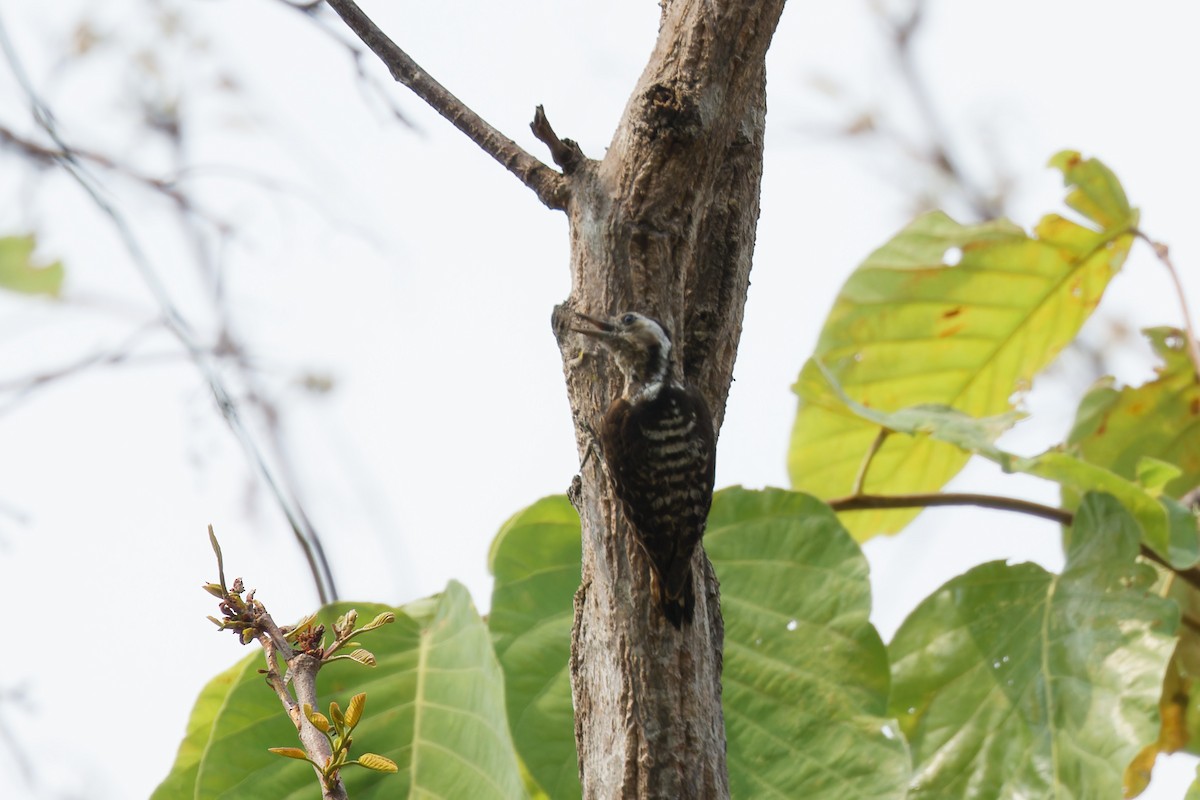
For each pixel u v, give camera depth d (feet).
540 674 32.35
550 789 31.12
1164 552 37.81
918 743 36.52
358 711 21.02
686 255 28.53
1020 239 47.26
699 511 28.78
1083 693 35.09
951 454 47.73
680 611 26.84
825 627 33.53
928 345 48.91
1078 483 38.01
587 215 28.43
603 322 28.22
